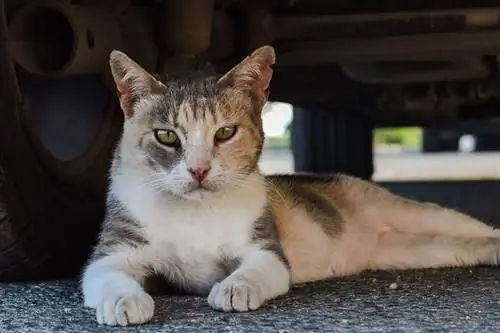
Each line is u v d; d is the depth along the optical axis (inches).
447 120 78.3
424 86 65.9
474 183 88.0
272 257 44.3
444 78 61.6
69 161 49.1
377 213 51.9
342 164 77.0
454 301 42.5
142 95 44.6
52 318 41.1
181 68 49.9
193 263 44.7
